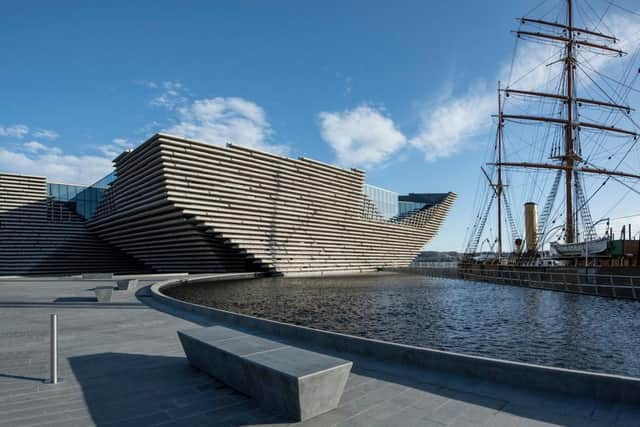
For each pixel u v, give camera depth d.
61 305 18.36
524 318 20.58
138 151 48.72
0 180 55.69
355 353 8.45
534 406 5.64
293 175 57.75
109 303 18.86
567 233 48.34
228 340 7.04
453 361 7.04
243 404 5.77
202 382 6.78
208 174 48.00
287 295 31.86
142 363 8.05
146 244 57.56
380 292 34.50
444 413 5.45
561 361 12.63
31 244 57.53
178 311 15.73
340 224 67.31
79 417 5.37
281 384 5.32
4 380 7.03
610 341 15.32
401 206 87.19
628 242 34.38
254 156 52.38
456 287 39.25
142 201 49.22
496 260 56.47
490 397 6.00
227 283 44.34
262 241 55.16
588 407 5.54
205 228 49.34
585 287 29.45
